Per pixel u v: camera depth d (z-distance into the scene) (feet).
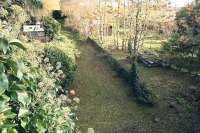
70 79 81.76
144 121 80.07
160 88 100.89
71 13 177.47
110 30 176.65
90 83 100.32
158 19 140.87
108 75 108.37
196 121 80.28
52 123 18.21
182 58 121.80
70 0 181.47
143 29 134.82
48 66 29.37
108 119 79.51
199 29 120.37
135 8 136.36
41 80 20.03
